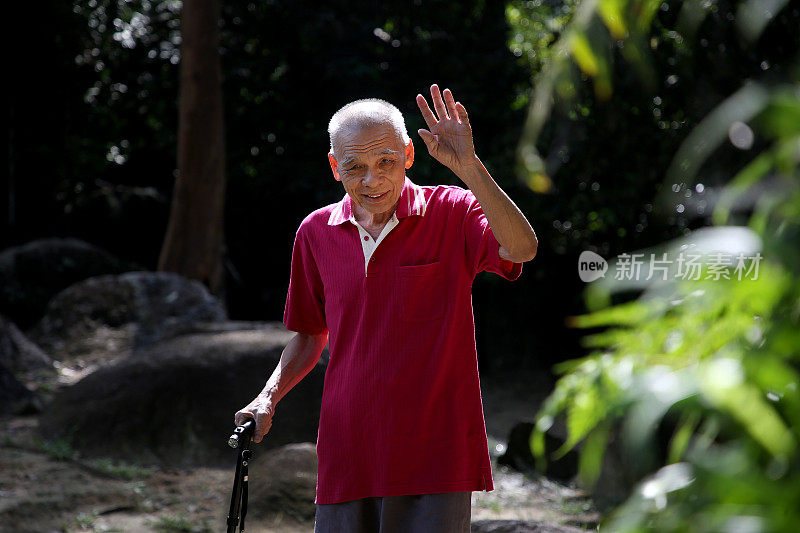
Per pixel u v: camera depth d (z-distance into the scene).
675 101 12.05
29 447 10.23
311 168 23.06
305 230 4.34
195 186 19.11
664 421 7.33
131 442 10.52
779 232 1.29
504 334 21.09
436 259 4.01
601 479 9.36
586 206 17.81
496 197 3.65
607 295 1.60
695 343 1.47
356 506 4.06
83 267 18.88
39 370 14.51
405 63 23.28
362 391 4.01
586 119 15.29
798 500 1.20
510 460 11.13
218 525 8.33
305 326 4.54
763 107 1.24
